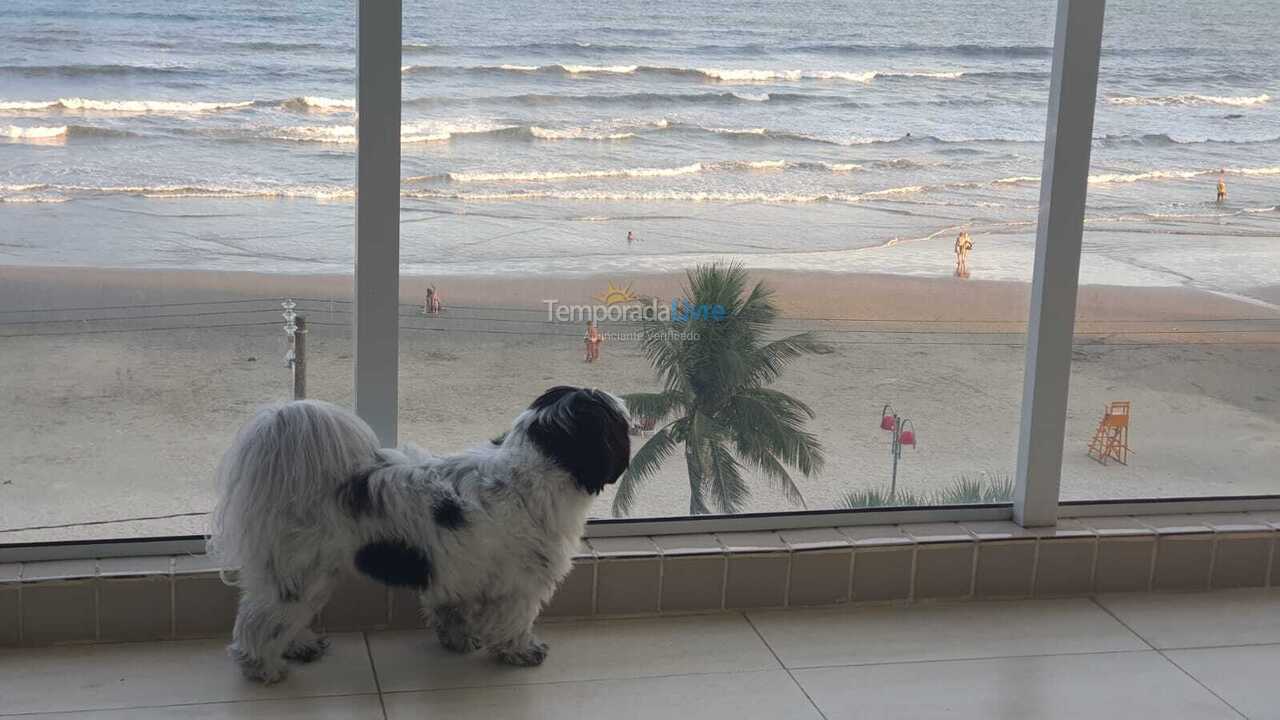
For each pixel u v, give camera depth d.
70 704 2.02
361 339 2.33
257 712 2.03
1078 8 2.49
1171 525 2.80
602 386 5.56
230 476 1.97
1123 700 2.23
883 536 2.65
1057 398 2.68
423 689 2.16
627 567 2.49
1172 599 2.73
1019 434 2.75
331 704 2.08
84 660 2.19
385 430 2.39
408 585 2.03
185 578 2.27
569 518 2.09
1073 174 2.57
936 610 2.63
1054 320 2.63
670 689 2.20
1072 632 2.54
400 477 1.98
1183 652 2.45
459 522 1.99
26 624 2.21
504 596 2.13
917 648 2.43
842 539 2.62
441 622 2.31
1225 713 2.19
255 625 2.07
